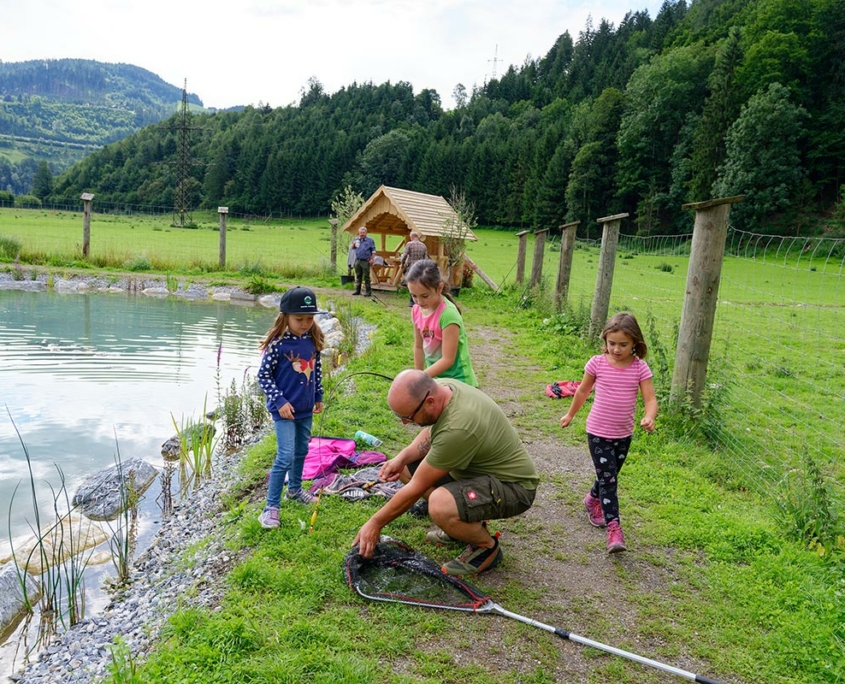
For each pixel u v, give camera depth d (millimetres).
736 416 7223
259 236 52875
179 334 12430
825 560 3908
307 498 4492
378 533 3521
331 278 19969
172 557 4172
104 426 7078
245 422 7242
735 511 4633
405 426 6250
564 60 154000
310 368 4344
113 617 3549
